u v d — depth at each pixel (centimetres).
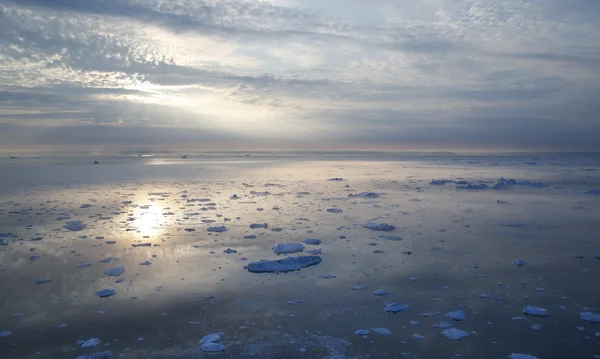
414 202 2697
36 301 1110
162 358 846
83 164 6134
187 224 2002
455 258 1468
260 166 6059
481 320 1002
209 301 1112
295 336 930
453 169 5744
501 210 2398
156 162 6775
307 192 3162
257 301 1112
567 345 887
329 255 1505
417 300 1117
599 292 1159
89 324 986
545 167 6156
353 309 1066
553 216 2212
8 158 7738
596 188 3425
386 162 7538
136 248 1588
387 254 1515
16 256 1484
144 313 1043
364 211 2367
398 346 888
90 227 1931
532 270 1341
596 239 1722
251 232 1841
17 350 873
